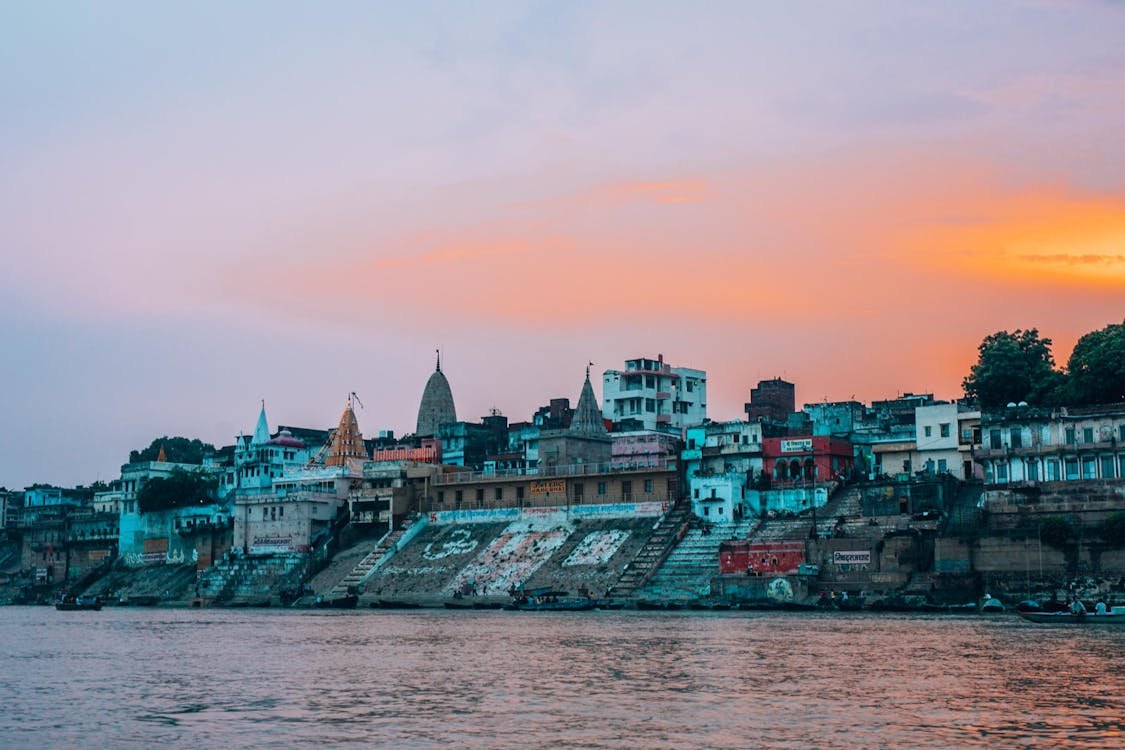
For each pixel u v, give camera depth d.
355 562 181.38
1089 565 118.50
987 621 108.94
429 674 71.44
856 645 84.31
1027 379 145.88
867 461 157.12
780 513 149.62
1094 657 75.06
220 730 52.72
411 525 183.25
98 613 170.75
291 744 49.25
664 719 53.47
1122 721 52.25
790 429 165.62
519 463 195.38
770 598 132.38
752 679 66.25
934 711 54.88
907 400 174.88
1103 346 134.25
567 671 71.56
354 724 53.53
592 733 50.38
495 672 71.75
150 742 50.19
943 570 125.31
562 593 150.38
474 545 173.00
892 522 136.12
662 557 149.12
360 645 93.81
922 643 85.31
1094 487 126.00
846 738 48.81
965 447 147.62
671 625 108.56
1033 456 130.25
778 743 47.97
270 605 180.88
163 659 84.94
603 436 184.62
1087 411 127.94
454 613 145.75
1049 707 55.81
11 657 87.56
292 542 190.50
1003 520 129.75
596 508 167.12
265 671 75.56
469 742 48.88
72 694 65.12
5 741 50.78
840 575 130.50
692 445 166.50
